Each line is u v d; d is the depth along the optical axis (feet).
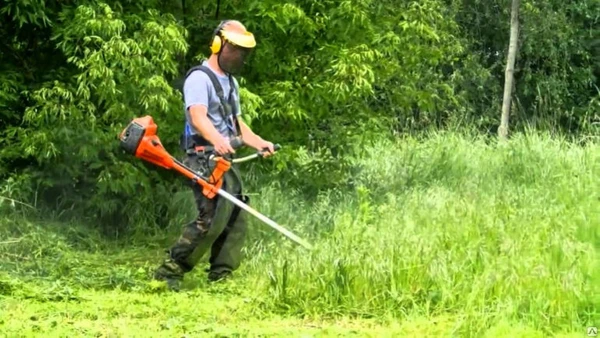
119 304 43.01
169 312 41.57
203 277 50.47
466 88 123.65
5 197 59.67
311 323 39.99
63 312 40.93
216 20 64.54
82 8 58.18
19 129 60.13
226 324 39.65
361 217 50.70
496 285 39.73
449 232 45.93
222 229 47.91
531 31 126.11
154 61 57.82
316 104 63.77
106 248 60.85
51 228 59.67
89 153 59.26
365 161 74.02
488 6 130.41
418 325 38.73
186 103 47.55
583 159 74.49
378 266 42.09
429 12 68.74
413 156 76.23
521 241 43.57
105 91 57.21
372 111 69.26
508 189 64.34
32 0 59.00
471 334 36.45
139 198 63.52
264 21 62.80
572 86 131.54
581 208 52.08
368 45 65.67
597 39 134.92
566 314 37.81
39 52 64.08
